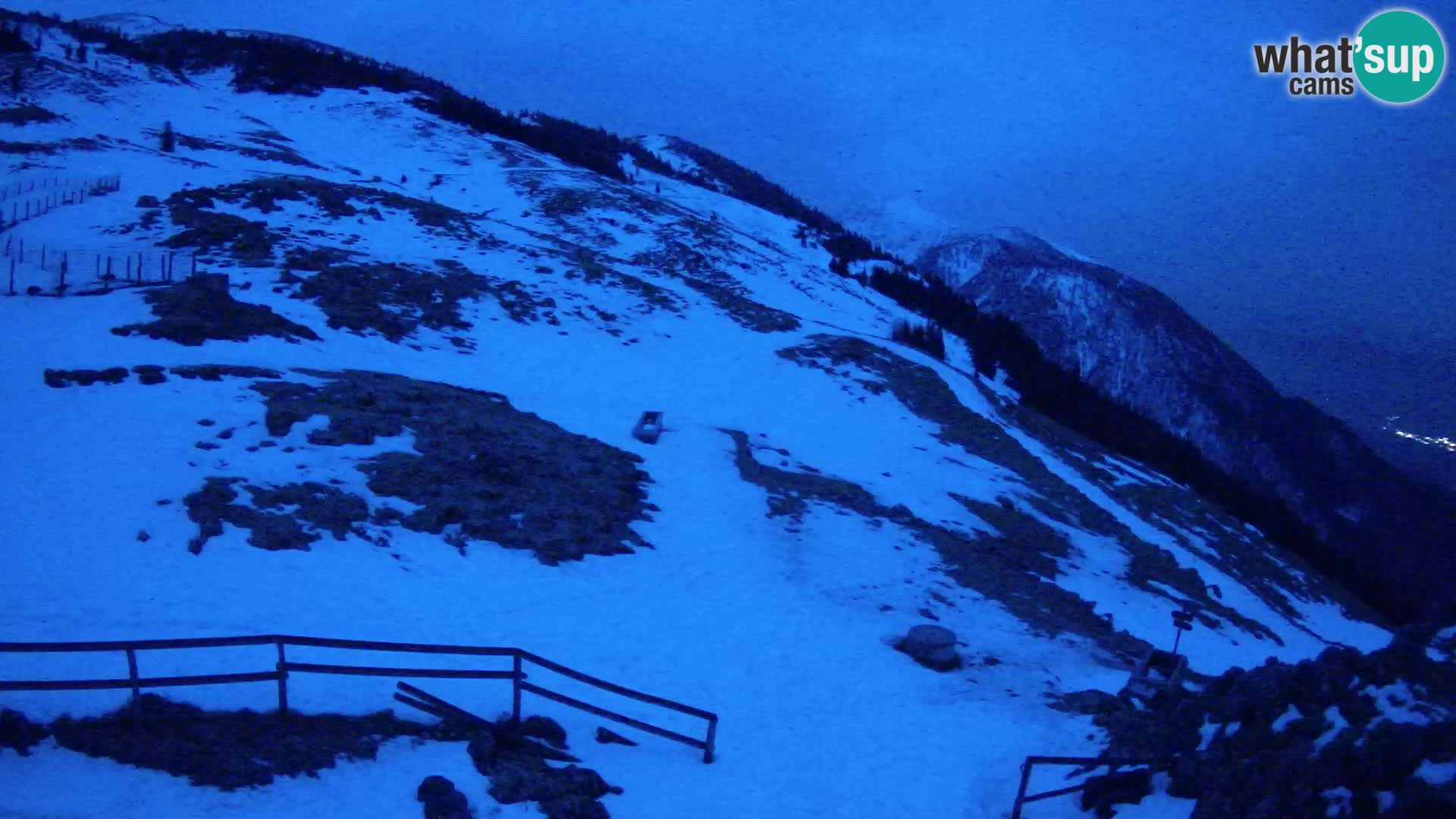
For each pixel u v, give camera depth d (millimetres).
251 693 9758
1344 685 8609
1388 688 8328
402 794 8477
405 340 26516
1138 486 35625
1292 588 32781
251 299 25859
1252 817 7273
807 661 14180
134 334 20516
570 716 11008
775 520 20188
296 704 9680
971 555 21156
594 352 30484
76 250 28078
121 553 12516
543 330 31031
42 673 9594
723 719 11898
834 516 21250
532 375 27078
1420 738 7191
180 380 18266
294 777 8445
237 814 7789
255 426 17062
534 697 11211
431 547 15047
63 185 35094
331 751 8969
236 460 15758
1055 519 26641
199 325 21578
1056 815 9500
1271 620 26625
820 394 30984
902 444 28578
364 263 31266
